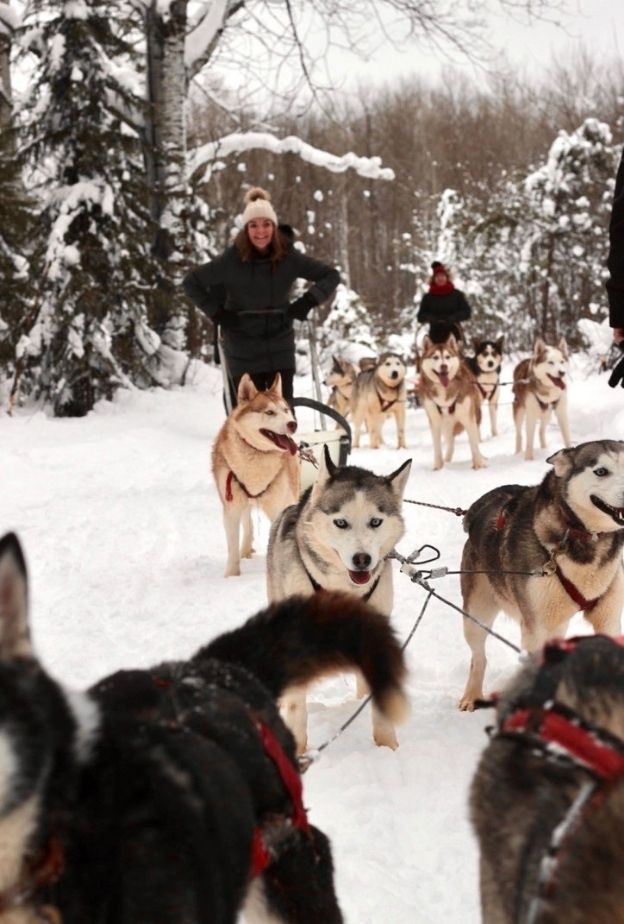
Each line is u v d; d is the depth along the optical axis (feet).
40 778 5.16
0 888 5.24
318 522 14.67
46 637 18.80
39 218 55.67
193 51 62.54
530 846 5.96
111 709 6.19
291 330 28.22
